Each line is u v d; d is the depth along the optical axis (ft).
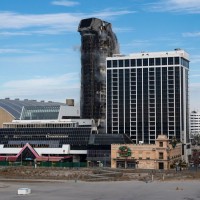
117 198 558.15
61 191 635.25
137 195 583.58
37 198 561.43
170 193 601.62
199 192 611.06
